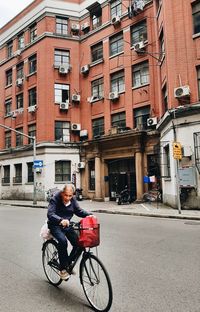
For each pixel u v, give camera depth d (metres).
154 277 5.11
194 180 15.62
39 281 5.10
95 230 4.18
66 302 4.18
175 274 5.25
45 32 28.92
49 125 27.86
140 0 23.55
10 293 4.53
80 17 29.86
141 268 5.65
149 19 23.36
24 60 31.61
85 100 28.41
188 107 15.88
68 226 4.49
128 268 5.67
